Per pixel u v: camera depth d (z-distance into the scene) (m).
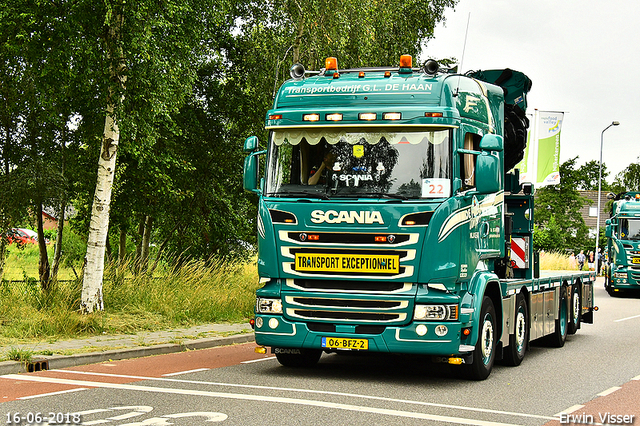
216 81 23.34
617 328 18.17
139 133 14.95
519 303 11.51
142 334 13.09
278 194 9.27
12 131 18.59
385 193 8.88
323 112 9.22
